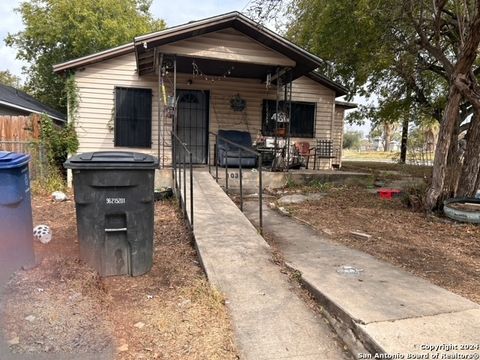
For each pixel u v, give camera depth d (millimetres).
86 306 2926
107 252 3646
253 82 11039
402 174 10914
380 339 2402
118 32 20031
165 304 3150
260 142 10500
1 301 2889
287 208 7297
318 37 10555
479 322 2646
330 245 4848
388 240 5156
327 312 2994
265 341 2613
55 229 5277
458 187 7312
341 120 13055
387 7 8148
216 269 3709
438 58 8016
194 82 10523
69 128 9586
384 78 13391
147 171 3666
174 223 5742
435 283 3568
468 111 11211
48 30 19922
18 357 2365
